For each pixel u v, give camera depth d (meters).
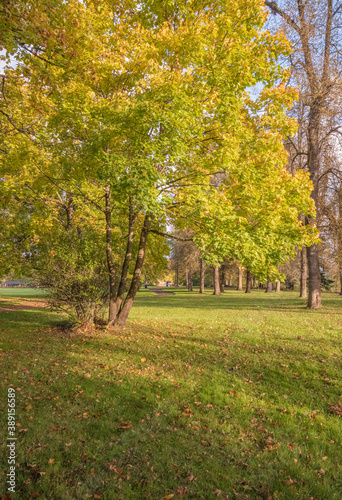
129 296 10.97
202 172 8.07
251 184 8.23
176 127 6.90
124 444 3.81
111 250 10.78
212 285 64.19
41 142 8.77
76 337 9.14
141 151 7.99
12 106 8.15
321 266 28.73
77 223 11.13
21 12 4.68
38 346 8.08
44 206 12.26
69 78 6.62
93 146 7.42
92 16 6.13
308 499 3.03
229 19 7.28
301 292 26.02
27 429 4.04
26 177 11.02
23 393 5.09
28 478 3.18
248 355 7.39
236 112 7.51
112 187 7.36
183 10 7.81
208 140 8.72
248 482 3.24
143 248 10.98
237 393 5.37
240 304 20.52
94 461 3.49
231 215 7.58
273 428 4.32
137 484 3.15
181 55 7.75
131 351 7.73
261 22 7.54
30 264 15.99
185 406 4.88
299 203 8.82
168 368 6.55
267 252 7.83
